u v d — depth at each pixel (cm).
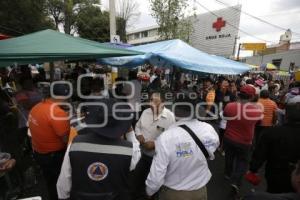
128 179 191
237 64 660
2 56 320
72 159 182
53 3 2805
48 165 315
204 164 223
